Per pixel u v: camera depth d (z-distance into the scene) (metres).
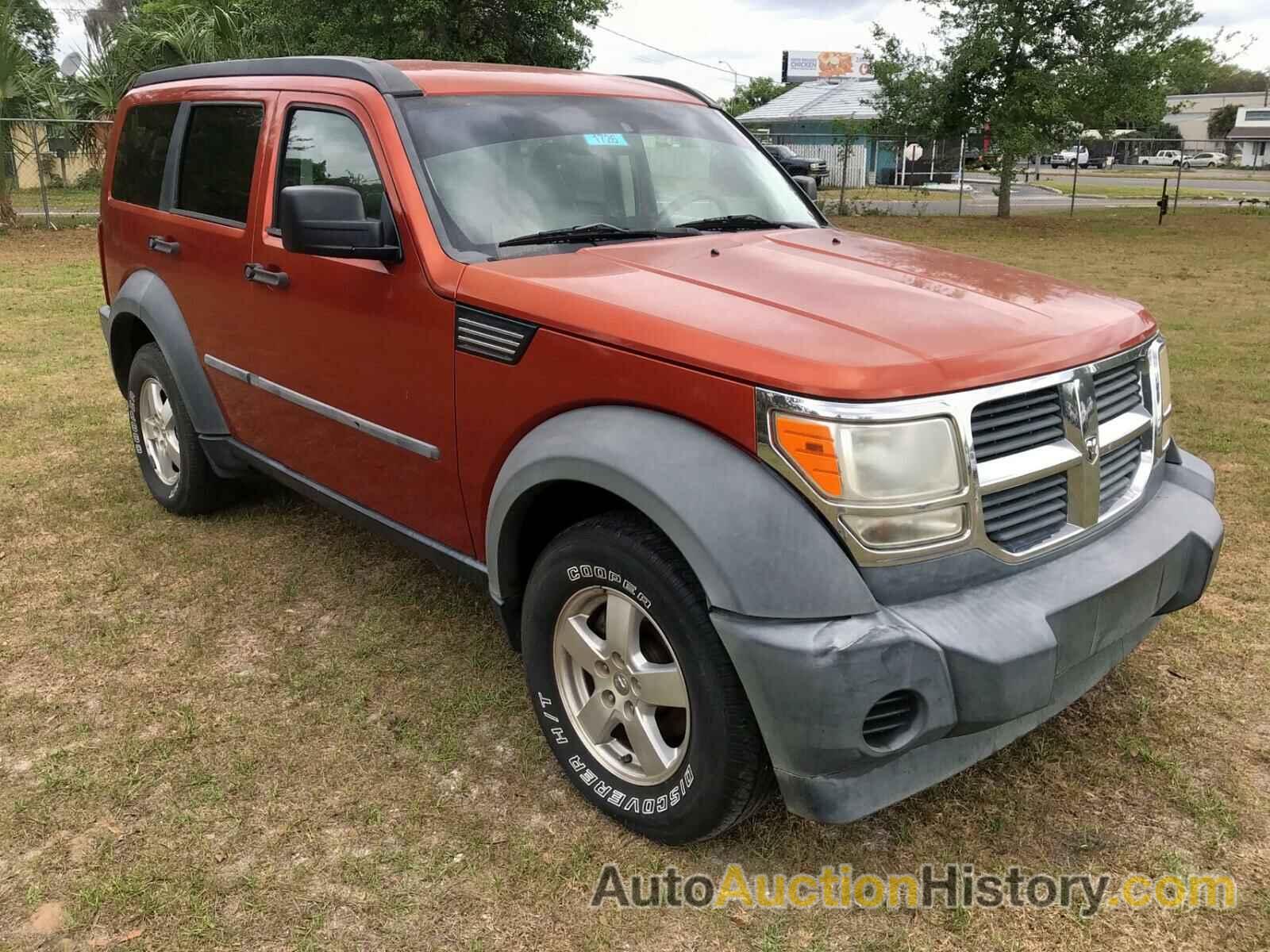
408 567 4.30
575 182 3.36
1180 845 2.65
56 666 3.50
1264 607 3.92
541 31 21.67
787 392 2.18
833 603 2.17
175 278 4.36
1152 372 2.87
